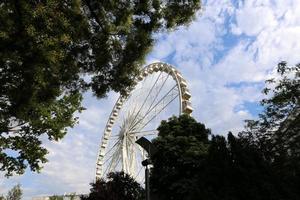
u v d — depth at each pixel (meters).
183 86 43.53
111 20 16.97
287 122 24.67
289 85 23.45
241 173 21.69
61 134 23.31
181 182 30.20
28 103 15.71
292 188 21.66
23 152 22.64
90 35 16.39
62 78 16.73
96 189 37.19
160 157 32.75
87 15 16.61
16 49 14.30
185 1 17.39
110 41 17.27
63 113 23.31
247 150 22.91
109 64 17.62
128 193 36.88
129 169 46.25
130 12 17.02
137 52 17.47
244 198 21.11
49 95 16.11
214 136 24.20
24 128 22.47
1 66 14.95
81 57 17.02
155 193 33.38
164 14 17.41
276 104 24.30
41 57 14.37
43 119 22.34
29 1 13.96
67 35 14.64
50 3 14.00
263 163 22.36
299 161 22.91
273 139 25.17
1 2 13.86
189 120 34.19
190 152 31.28
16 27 13.89
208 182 22.64
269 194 20.78
